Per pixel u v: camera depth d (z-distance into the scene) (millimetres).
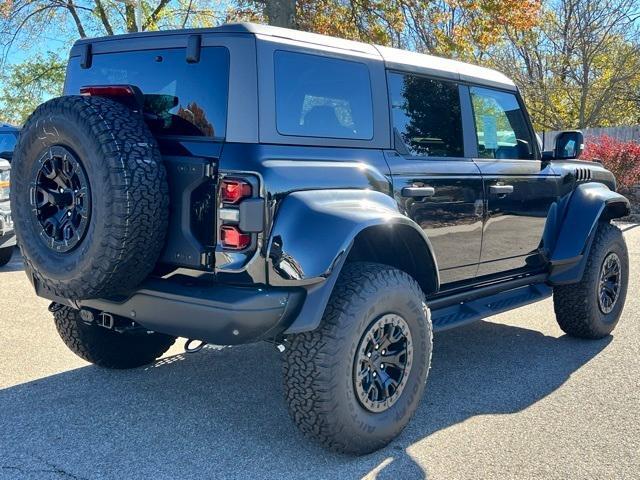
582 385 4480
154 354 4758
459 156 4344
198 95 3270
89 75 3951
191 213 3090
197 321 3062
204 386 4402
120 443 3539
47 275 3213
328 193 3248
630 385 4480
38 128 3205
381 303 3342
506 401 4191
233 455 3416
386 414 3459
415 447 3535
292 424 3807
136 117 3188
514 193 4680
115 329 3580
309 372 3152
